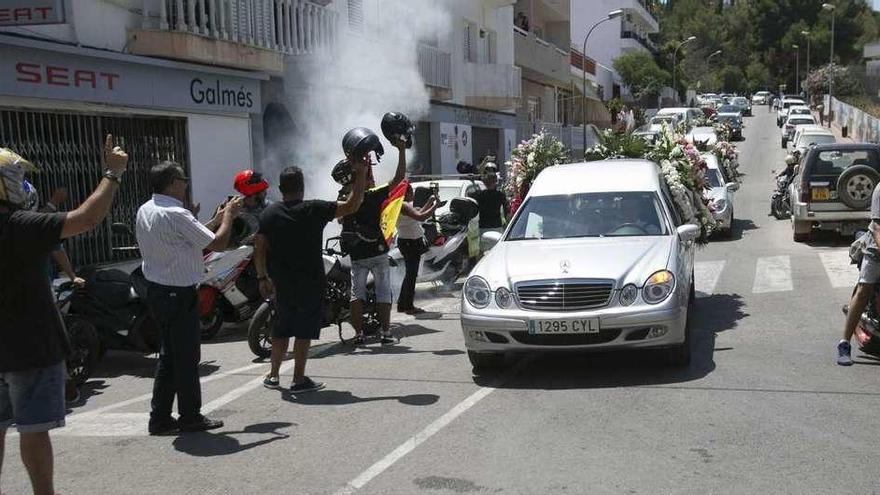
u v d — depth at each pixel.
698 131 24.91
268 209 6.82
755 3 108.50
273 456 5.42
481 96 24.98
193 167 12.91
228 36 12.84
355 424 6.02
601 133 10.93
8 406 4.25
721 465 4.93
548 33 40.31
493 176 12.73
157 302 5.88
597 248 7.52
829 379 6.65
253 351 8.41
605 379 6.93
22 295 4.08
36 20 8.99
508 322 6.87
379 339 9.00
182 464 5.35
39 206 9.23
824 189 14.95
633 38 69.12
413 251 10.30
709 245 15.98
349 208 6.84
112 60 11.08
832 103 58.25
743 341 8.11
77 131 10.77
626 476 4.80
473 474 4.93
